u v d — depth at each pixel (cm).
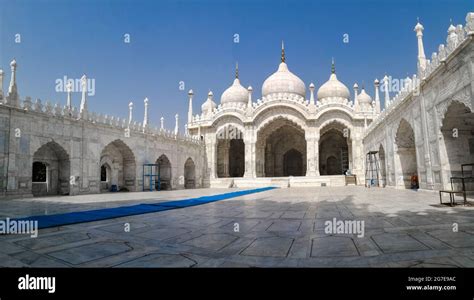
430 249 414
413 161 2055
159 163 3038
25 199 1580
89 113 2159
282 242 485
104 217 803
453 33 1212
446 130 1372
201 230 608
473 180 1352
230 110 3769
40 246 486
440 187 1388
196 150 3550
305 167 4356
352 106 3534
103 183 2509
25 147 1739
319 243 472
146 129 2680
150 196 1730
